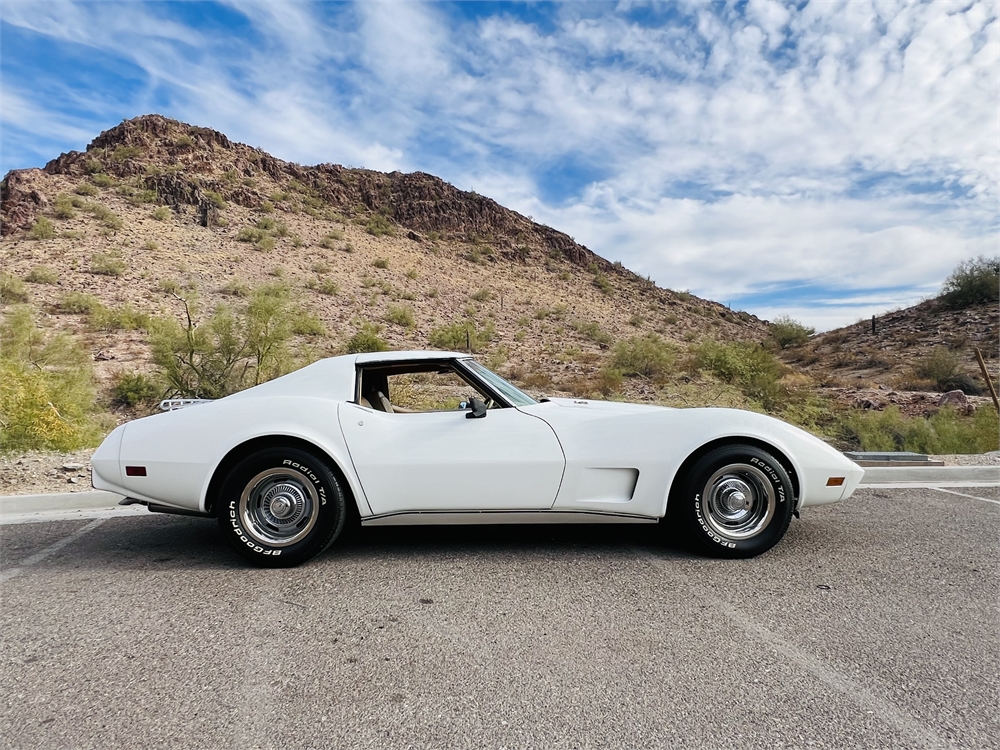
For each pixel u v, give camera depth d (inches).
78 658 102.8
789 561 148.9
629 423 152.4
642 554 154.2
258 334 500.4
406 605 123.6
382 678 94.9
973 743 77.8
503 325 1438.2
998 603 123.5
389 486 145.9
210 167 2333.9
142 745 78.4
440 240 2684.5
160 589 134.0
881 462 277.6
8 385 301.7
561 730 80.7
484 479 146.5
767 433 150.1
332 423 146.9
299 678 95.1
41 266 1120.8
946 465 279.3
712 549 149.3
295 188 2662.4
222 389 481.7
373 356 161.6
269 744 78.2
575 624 114.0
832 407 546.6
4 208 1496.1
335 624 115.0
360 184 3019.2
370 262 1925.4
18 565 150.9
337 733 80.5
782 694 89.4
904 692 90.2
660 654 102.0
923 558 151.2
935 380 740.7
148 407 464.1
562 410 160.2
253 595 130.0
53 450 284.0
